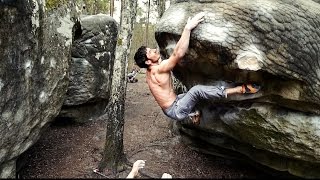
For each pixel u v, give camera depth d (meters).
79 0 7.79
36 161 7.12
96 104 10.27
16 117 5.21
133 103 12.37
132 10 6.73
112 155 6.69
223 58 4.54
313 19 4.65
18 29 5.11
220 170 6.92
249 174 6.79
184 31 4.52
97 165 6.96
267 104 5.05
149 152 7.64
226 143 6.45
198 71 5.27
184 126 7.02
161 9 13.34
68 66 6.30
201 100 4.89
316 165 5.43
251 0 4.58
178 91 7.15
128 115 10.51
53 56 5.92
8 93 5.04
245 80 4.78
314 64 4.60
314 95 4.68
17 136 5.30
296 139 5.07
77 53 9.59
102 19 10.34
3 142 5.06
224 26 4.44
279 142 5.25
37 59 5.53
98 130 9.31
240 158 6.65
